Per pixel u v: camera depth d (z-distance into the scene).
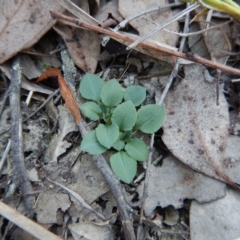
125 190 0.10
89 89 0.10
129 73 0.11
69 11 0.11
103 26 0.11
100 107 0.10
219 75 0.11
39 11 0.10
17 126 0.10
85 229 0.10
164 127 0.10
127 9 0.11
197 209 0.10
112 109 0.10
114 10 0.11
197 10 0.11
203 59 0.10
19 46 0.10
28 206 0.10
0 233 0.09
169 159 0.10
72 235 0.10
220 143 0.10
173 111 0.11
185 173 0.10
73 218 0.10
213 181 0.10
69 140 0.10
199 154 0.10
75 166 0.10
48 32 0.11
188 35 0.11
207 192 0.10
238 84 0.11
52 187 0.10
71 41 0.11
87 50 0.11
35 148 0.10
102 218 0.10
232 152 0.10
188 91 0.11
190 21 0.11
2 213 0.09
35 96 0.11
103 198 0.10
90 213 0.10
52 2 0.11
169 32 0.11
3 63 0.11
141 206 0.10
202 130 0.10
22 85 0.11
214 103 0.10
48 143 0.10
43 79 0.11
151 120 0.10
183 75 0.11
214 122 0.10
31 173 0.10
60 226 0.10
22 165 0.10
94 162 0.10
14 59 0.11
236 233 0.09
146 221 0.10
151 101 0.11
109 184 0.10
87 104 0.10
